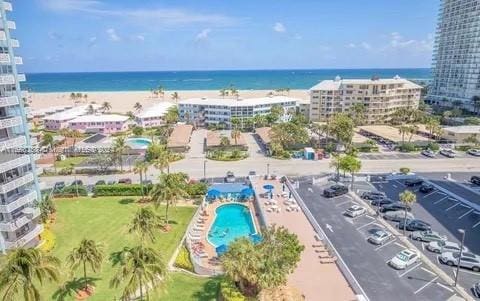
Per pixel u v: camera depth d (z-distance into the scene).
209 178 85.94
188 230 58.78
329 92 154.38
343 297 39.88
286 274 37.91
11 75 50.25
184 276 45.53
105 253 51.47
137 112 187.00
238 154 104.25
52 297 41.03
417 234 54.19
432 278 44.06
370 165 96.12
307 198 72.44
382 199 68.12
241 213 68.69
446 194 73.56
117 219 63.91
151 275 33.19
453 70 193.62
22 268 30.67
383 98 149.75
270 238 39.59
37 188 56.72
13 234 50.25
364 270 45.91
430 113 171.25
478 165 95.44
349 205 68.44
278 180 83.88
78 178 87.75
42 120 159.12
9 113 51.50
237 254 37.59
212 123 153.75
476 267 45.69
